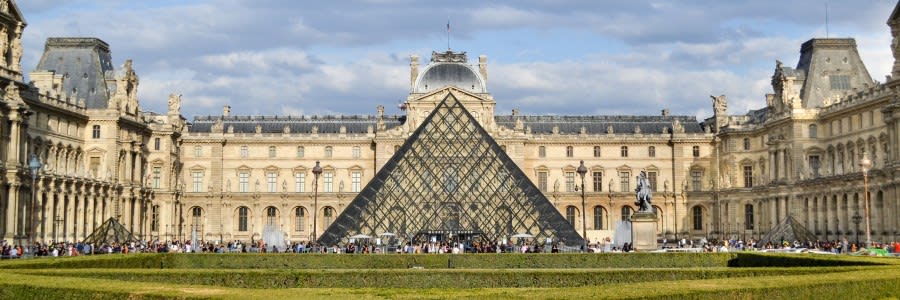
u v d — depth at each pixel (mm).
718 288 46438
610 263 95062
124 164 180000
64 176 150375
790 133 178750
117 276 62219
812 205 170250
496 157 142000
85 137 173750
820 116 175125
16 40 134625
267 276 66062
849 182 154125
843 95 179250
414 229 136125
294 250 134500
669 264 94500
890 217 139125
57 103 159875
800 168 176125
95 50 183875
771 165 186500
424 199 138000
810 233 151125
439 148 143750
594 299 41469
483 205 137125
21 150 135000
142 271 63438
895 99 138875
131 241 147875
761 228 193125
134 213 184000
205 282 64938
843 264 74188
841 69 184000
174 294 42406
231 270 67500
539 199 135750
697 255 94375
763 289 47781
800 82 184000
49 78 162000
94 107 178625
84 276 60625
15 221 130750
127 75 182625
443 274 68500
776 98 187500
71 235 153750
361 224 135000
